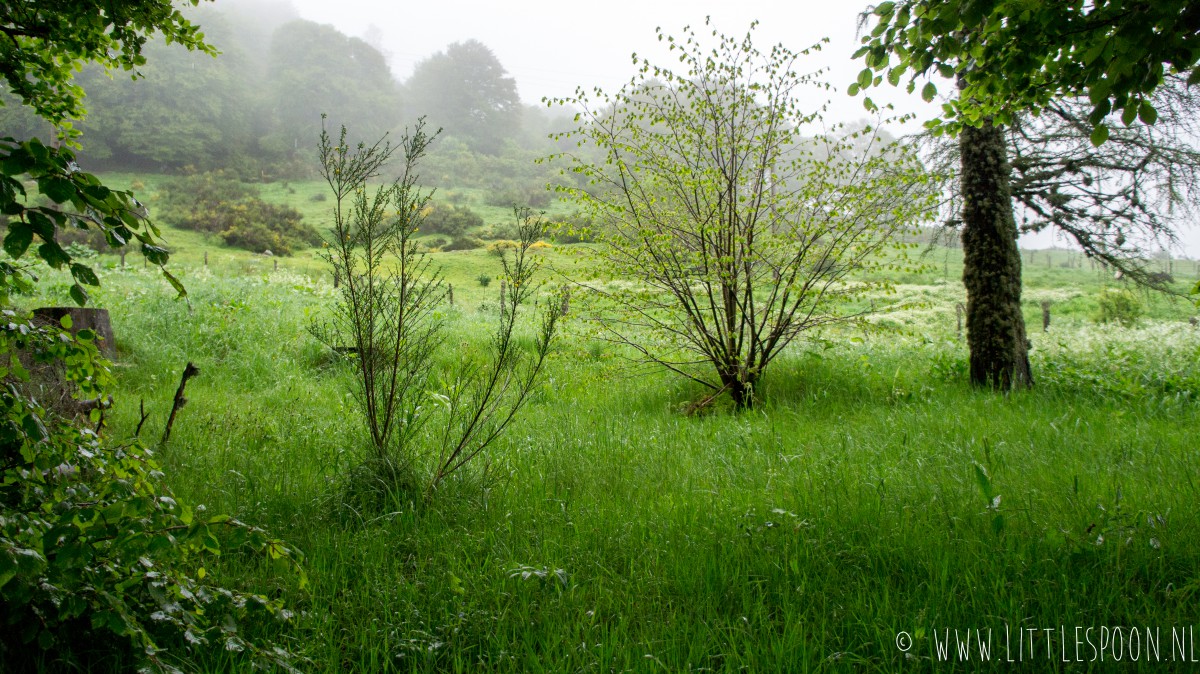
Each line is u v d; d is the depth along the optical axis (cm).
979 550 350
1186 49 336
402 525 395
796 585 328
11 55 405
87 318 759
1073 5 370
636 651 275
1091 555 329
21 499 257
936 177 813
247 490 450
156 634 259
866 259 849
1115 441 576
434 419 670
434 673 271
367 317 454
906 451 555
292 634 287
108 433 569
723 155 850
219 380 924
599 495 476
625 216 841
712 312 875
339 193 441
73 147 470
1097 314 2247
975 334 878
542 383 900
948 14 371
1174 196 892
